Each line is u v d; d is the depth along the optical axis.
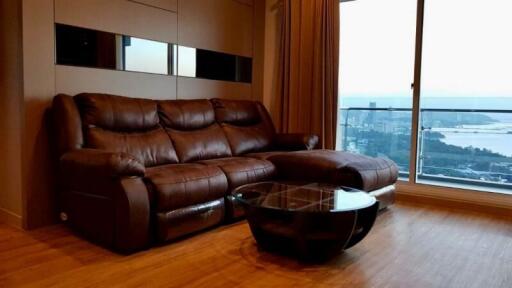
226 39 4.47
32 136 2.86
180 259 2.33
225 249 2.51
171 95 3.87
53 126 2.84
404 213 3.54
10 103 2.91
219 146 3.70
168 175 2.56
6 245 2.53
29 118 2.83
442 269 2.26
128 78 3.47
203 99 3.92
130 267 2.19
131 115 3.11
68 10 3.00
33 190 2.89
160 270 2.16
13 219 2.97
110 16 3.29
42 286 1.93
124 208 2.31
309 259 2.30
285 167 3.39
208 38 4.23
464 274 2.19
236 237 2.76
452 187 3.85
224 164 3.07
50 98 2.94
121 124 3.04
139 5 3.51
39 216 2.94
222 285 1.99
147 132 3.24
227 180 2.96
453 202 3.82
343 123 4.78
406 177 4.39
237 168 3.08
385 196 3.49
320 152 3.50
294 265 2.27
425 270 2.24
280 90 4.76
